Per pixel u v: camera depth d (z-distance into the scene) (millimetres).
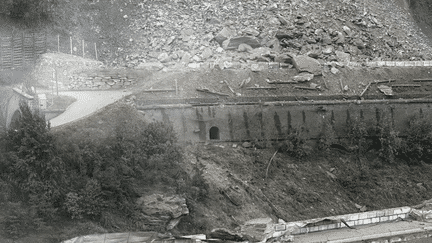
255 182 47906
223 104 51094
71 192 38906
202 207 43375
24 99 46594
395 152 56938
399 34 72250
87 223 38438
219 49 57344
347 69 60281
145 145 42938
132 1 63312
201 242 40531
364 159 55750
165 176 42344
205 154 48438
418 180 55531
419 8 81000
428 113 60250
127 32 60188
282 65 57031
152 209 40406
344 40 64688
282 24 62406
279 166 50500
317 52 60594
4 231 36125
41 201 37875
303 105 54281
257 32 59750
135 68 53781
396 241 47219
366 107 57625
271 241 43625
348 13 69938
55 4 60469
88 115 44625
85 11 61812
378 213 49750
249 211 45125
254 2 64500
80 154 40594
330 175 52000
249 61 56156
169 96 49938
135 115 46656
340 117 56156
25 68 54094
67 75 52719
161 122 45125
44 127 40094
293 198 48188
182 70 53188
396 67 63562
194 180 44156
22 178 38594
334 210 48719
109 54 58156
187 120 49500
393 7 79000
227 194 45312
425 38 76062
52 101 47156
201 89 51094
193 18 60875
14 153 39031
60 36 58750
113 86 51875
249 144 51125
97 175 40031
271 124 52562
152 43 58000
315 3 68562
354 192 51688
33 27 57906
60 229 37719
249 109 51938
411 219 51344
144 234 39312
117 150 41875
